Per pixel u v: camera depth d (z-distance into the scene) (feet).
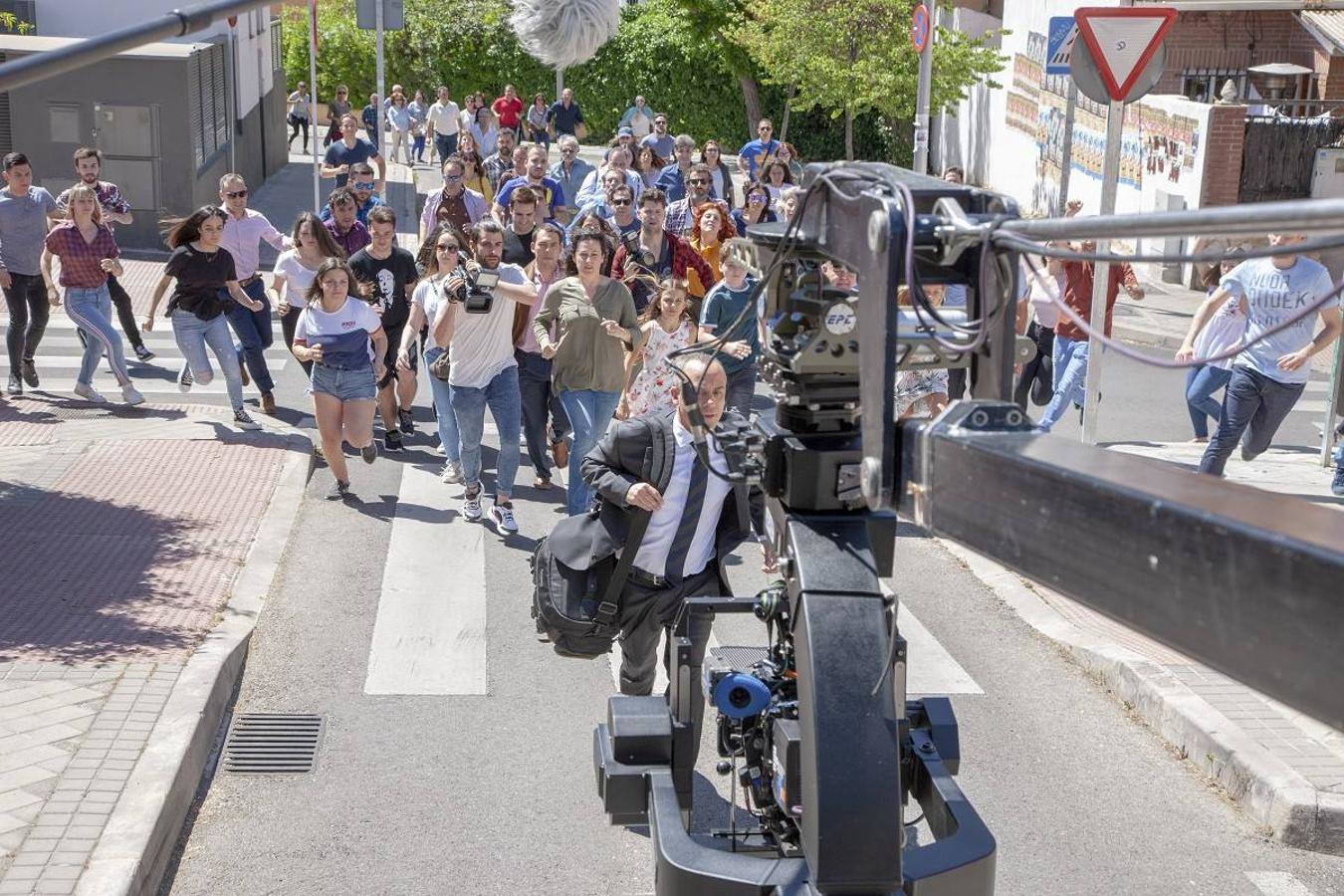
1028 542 8.89
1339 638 6.79
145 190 73.10
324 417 34.19
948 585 30.45
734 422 15.51
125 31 14.33
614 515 19.53
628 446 19.31
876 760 12.59
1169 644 7.79
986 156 108.17
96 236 41.11
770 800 15.66
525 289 31.81
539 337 31.53
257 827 20.03
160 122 72.49
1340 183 69.00
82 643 24.26
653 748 16.80
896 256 10.57
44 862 17.20
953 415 10.00
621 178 52.13
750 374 33.45
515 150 69.05
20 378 43.11
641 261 40.57
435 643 26.48
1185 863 19.76
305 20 158.30
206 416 41.70
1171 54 79.05
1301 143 69.10
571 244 37.09
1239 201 69.72
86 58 14.32
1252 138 69.31
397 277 39.47
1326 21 73.20
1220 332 38.01
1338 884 19.35
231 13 14.79
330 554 30.99
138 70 71.87
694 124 141.79
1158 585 7.83
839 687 12.78
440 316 31.73
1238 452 41.19
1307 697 6.95
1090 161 83.20
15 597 26.35
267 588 28.27
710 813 20.72
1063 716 24.32
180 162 73.00
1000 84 97.25
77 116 72.18
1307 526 7.24
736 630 28.32
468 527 33.14
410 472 37.52
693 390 15.48
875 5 91.50
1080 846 20.15
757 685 15.31
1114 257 9.02
